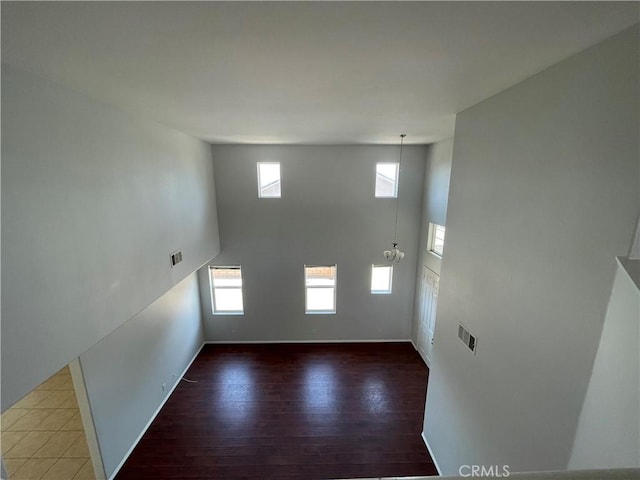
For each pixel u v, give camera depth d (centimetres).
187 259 459
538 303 202
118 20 133
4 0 114
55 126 214
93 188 253
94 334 252
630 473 60
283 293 664
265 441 423
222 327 683
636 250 141
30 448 391
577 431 172
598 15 129
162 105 280
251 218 623
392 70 197
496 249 249
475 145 281
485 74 203
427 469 380
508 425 235
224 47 163
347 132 440
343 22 137
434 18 133
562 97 180
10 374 178
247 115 326
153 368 467
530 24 138
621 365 145
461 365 310
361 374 575
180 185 435
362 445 417
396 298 670
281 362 613
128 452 399
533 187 206
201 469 382
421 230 626
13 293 180
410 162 603
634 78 138
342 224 630
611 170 150
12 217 180
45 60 175
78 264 234
